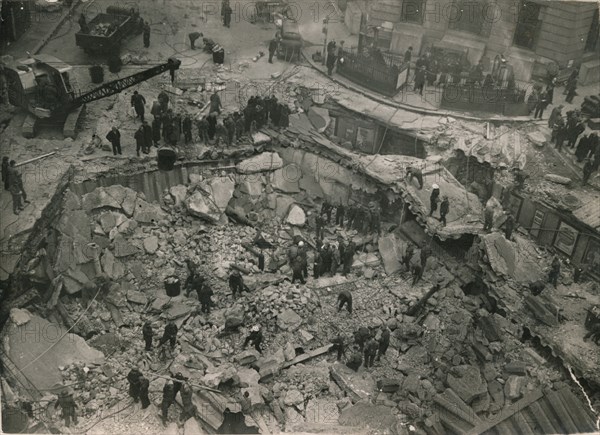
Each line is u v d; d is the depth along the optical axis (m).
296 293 25.52
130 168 26.77
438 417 21.38
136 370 20.52
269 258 26.89
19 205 23.12
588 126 29.52
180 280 25.22
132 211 26.38
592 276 25.25
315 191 29.45
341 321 24.83
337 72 33.12
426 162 29.08
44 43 31.52
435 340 24.17
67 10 33.78
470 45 32.72
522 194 27.14
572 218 25.56
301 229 28.62
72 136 27.30
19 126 27.44
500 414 21.38
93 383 21.22
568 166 28.02
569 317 23.83
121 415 20.72
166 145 28.19
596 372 21.75
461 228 26.81
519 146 28.86
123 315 23.77
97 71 29.33
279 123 30.23
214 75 31.86
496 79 31.41
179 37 34.22
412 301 25.58
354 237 28.62
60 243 23.88
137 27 33.47
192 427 20.58
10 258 21.88
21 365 20.88
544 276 25.34
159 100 28.14
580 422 21.16
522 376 22.61
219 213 27.72
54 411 20.36
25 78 26.61
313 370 23.02
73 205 25.05
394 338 24.33
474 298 25.97
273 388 22.23
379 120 30.28
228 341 23.58
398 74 31.12
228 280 25.69
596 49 32.28
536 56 32.09
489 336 24.05
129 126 28.28
